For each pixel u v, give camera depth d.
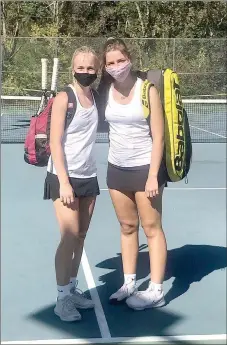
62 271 3.61
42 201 6.89
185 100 16.91
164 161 3.71
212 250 5.16
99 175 8.88
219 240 5.49
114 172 3.77
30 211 6.40
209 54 17.53
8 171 8.73
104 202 6.97
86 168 3.52
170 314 3.76
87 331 3.49
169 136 3.67
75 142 3.45
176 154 3.69
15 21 25.09
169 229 5.84
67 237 3.54
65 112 3.40
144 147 3.65
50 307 3.84
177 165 3.71
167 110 3.67
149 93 3.53
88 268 4.64
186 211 6.61
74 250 3.69
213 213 6.52
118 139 3.66
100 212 6.47
